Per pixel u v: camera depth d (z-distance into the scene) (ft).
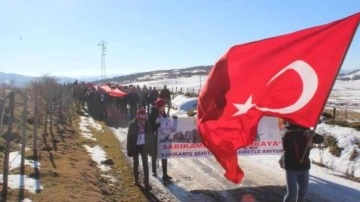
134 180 35.73
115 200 29.91
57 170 34.94
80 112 102.78
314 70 19.54
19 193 27.73
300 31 19.71
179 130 38.17
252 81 20.74
